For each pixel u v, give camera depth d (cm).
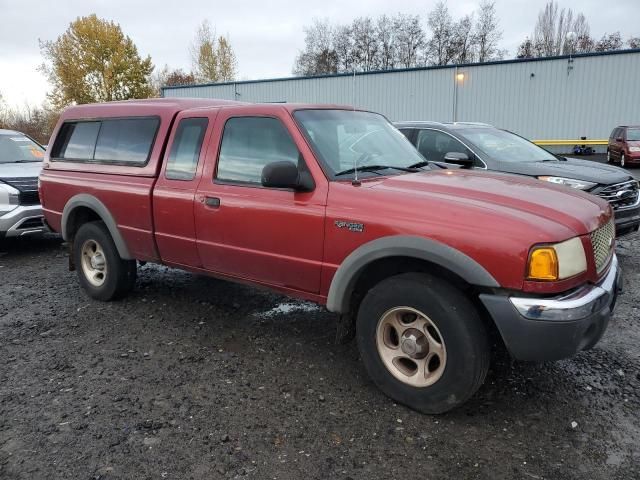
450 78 2641
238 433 292
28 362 386
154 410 317
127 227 463
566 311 262
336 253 324
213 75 4828
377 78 2791
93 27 3681
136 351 403
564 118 2486
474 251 273
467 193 309
